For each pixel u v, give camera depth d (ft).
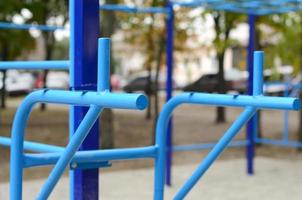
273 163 26.32
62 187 19.69
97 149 9.96
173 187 20.51
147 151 9.62
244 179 22.15
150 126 44.04
